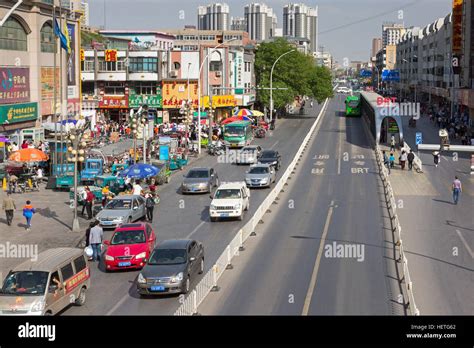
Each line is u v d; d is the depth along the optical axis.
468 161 62.50
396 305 21.11
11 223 35.69
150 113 95.06
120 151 56.59
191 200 43.31
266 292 22.66
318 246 29.73
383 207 39.66
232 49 104.31
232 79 102.94
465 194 44.50
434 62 150.25
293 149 71.12
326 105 158.00
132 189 43.00
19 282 19.81
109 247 26.50
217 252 29.23
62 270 20.73
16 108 61.03
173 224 35.56
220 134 79.06
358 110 117.19
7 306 19.16
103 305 21.91
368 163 60.06
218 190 37.59
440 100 143.12
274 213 37.84
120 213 34.88
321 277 24.55
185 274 22.84
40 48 66.94
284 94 107.38
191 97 94.94
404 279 23.97
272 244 30.19
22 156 45.72
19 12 62.62
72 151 34.50
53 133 64.62
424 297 22.23
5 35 60.81
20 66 63.47
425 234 32.34
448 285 23.72
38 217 37.50
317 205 40.28
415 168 56.84
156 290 22.31
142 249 26.36
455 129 83.81
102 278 25.48
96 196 41.28
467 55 105.44
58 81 71.75
